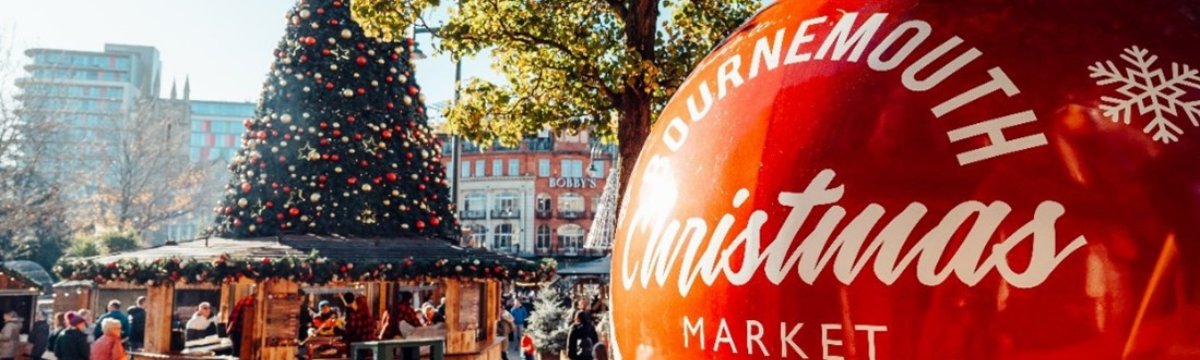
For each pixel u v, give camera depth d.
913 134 1.98
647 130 6.77
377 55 14.35
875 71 2.12
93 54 163.38
